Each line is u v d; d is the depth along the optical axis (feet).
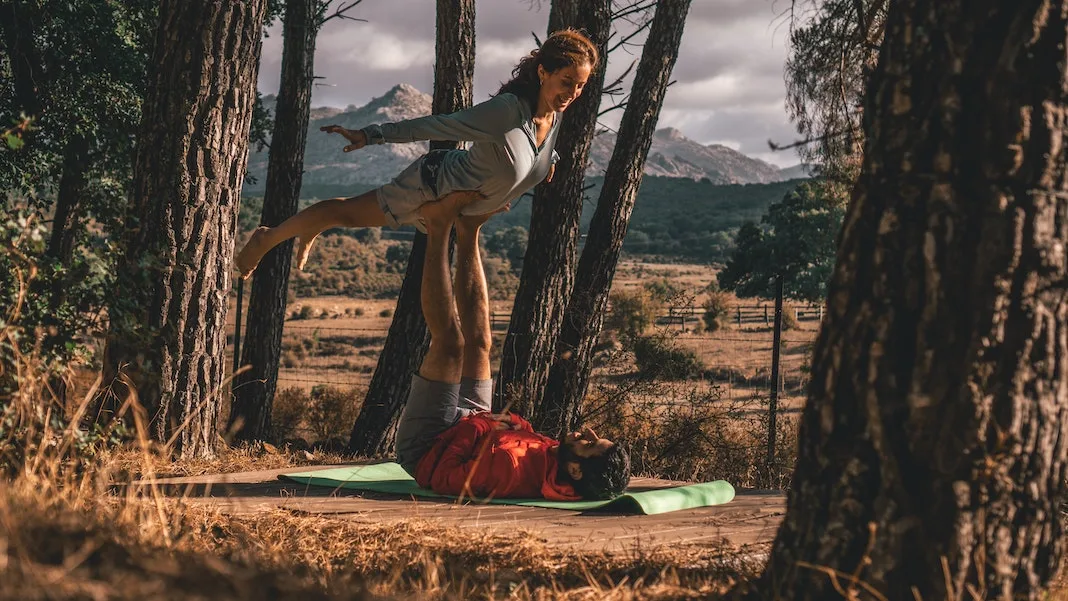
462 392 19.57
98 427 15.94
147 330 17.92
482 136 16.57
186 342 23.82
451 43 38.14
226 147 24.23
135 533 10.93
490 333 19.66
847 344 9.60
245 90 24.52
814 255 173.58
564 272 37.81
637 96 38.55
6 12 39.50
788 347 98.12
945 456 9.10
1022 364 9.12
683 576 12.05
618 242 39.34
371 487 19.52
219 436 26.12
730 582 11.59
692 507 18.31
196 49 23.56
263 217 43.55
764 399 38.88
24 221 14.98
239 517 14.65
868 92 9.96
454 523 15.30
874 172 9.66
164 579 7.45
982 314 9.05
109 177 42.93
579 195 37.52
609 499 18.37
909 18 9.44
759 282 177.47
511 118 16.70
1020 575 9.39
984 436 9.06
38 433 14.14
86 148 41.42
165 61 23.63
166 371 23.52
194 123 23.63
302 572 10.49
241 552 11.33
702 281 344.90
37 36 40.91
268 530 13.92
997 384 9.09
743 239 182.70
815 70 25.81
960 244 9.11
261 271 43.04
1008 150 9.00
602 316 39.45
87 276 17.16
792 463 36.76
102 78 41.91
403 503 17.48
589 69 17.06
